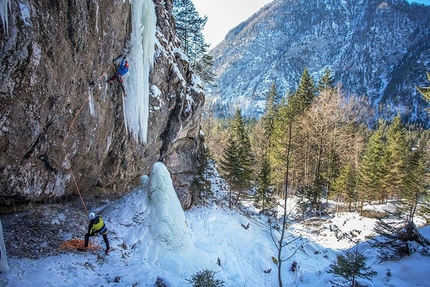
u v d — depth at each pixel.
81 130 11.27
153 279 9.15
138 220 12.44
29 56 7.45
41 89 8.34
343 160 41.41
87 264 9.12
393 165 37.12
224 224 21.88
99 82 11.48
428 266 9.24
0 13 6.32
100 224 9.77
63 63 8.93
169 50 18.78
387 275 9.35
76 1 8.71
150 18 14.17
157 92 17.12
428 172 30.66
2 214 9.88
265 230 25.20
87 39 9.77
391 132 49.72
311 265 20.20
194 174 25.28
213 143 52.59
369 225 26.66
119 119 13.98
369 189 33.34
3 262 7.28
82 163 12.31
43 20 7.66
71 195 13.20
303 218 31.62
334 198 39.47
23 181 9.61
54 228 10.16
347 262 8.73
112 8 10.74
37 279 7.46
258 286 15.20
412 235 11.16
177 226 12.76
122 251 10.78
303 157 31.75
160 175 13.09
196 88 21.84
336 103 35.97
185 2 33.62
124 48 12.75
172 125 20.00
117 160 15.34
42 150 9.77
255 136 60.72
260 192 29.16
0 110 7.61
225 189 30.83
